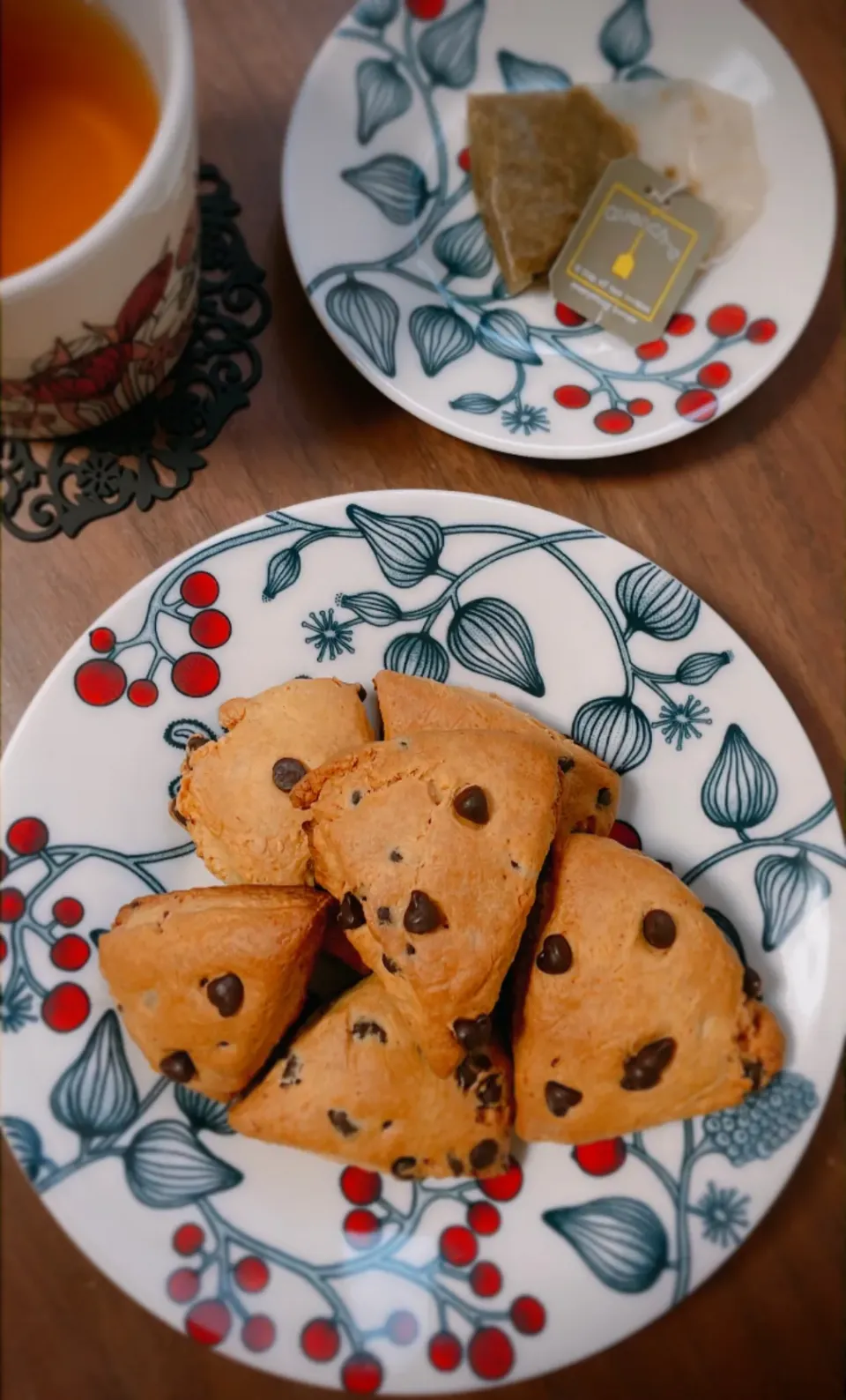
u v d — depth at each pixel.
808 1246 0.38
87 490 0.41
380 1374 0.36
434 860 0.35
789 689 0.41
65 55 0.37
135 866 0.38
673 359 0.42
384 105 0.43
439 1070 0.35
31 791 0.38
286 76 0.44
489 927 0.35
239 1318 0.36
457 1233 0.37
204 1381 0.38
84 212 0.37
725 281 0.42
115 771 0.38
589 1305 0.36
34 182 0.36
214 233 0.43
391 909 0.35
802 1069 0.37
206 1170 0.37
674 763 0.39
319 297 0.41
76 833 0.38
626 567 0.40
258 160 0.43
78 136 0.37
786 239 0.42
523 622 0.40
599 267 0.42
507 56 0.44
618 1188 0.37
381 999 0.37
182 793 0.38
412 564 0.40
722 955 0.36
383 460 0.42
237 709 0.38
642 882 0.36
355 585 0.40
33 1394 0.38
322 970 0.39
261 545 0.39
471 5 0.43
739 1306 0.38
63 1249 0.39
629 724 0.39
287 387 0.42
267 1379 0.38
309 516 0.40
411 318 0.42
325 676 0.39
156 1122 0.37
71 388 0.38
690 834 0.39
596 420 0.41
